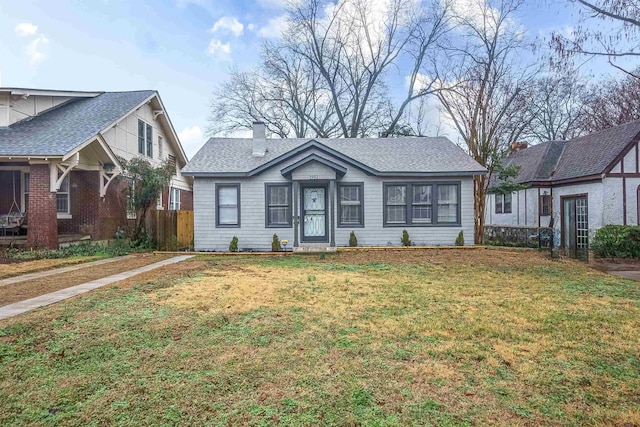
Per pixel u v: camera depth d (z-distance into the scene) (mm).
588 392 3176
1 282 7551
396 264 10328
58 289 6812
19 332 4402
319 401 3008
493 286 7344
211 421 2742
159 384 3260
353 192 14227
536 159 17812
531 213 17016
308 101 30281
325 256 12086
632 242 11945
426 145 16406
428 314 5355
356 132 29594
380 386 3250
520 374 3490
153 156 19188
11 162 13156
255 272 8953
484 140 16125
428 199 14305
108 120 14617
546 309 5641
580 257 11789
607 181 13484
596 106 23828
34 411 2855
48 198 12016
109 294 6332
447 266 9938
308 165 13539
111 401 2990
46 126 13992
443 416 2805
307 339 4328
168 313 5262
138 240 14016
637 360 3814
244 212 13992
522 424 2719
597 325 4902
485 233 17750
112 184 14969
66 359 3750
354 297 6336
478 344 4223
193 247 14492
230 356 3850
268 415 2816
